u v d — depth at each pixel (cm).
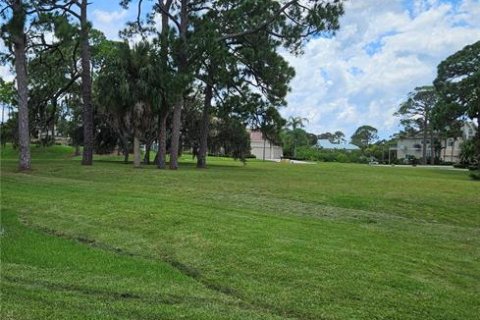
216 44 2748
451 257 791
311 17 2766
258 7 2900
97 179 2069
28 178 1927
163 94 2761
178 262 739
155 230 923
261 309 558
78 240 896
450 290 619
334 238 870
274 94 3347
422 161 8775
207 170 2911
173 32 2723
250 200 1491
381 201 1571
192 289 618
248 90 3359
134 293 596
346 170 3953
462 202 1602
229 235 859
